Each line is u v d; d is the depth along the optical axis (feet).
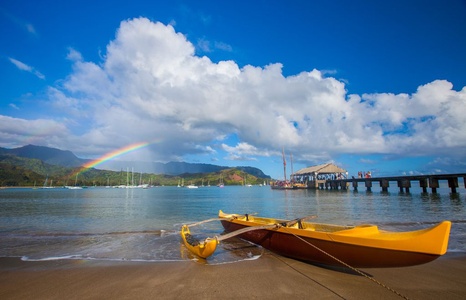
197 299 23.32
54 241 49.70
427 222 67.67
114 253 40.42
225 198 217.97
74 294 24.79
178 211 110.22
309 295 24.03
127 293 24.86
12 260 36.68
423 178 182.80
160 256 38.50
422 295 23.95
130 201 179.22
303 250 34.14
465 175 151.74
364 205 121.49
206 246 35.22
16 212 104.47
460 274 29.19
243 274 29.94
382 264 26.96
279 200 176.35
